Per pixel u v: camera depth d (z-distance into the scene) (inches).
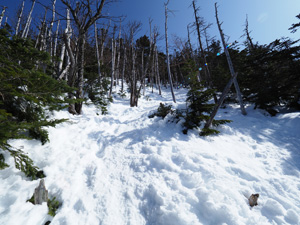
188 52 526.9
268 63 345.1
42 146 144.2
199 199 96.0
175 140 176.6
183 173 120.0
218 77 417.1
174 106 281.9
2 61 104.0
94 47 532.1
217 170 124.1
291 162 150.6
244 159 155.0
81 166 132.3
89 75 410.6
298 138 206.1
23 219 77.3
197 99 210.2
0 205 82.9
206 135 195.3
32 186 99.6
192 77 210.1
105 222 85.5
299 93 300.5
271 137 215.8
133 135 194.4
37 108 152.2
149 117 248.8
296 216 86.3
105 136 195.2
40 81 116.9
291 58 306.7
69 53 245.4
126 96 629.6
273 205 93.6
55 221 83.5
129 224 84.3
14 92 93.9
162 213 87.0
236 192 101.3
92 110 333.4
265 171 135.3
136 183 113.3
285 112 308.0
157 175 120.0
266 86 325.4
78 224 83.6
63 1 231.0
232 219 82.1
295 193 107.5
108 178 120.6
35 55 171.5
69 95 266.2
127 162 140.0
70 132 189.8
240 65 421.1
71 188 106.9
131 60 512.4
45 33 410.3
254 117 299.1
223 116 313.1
